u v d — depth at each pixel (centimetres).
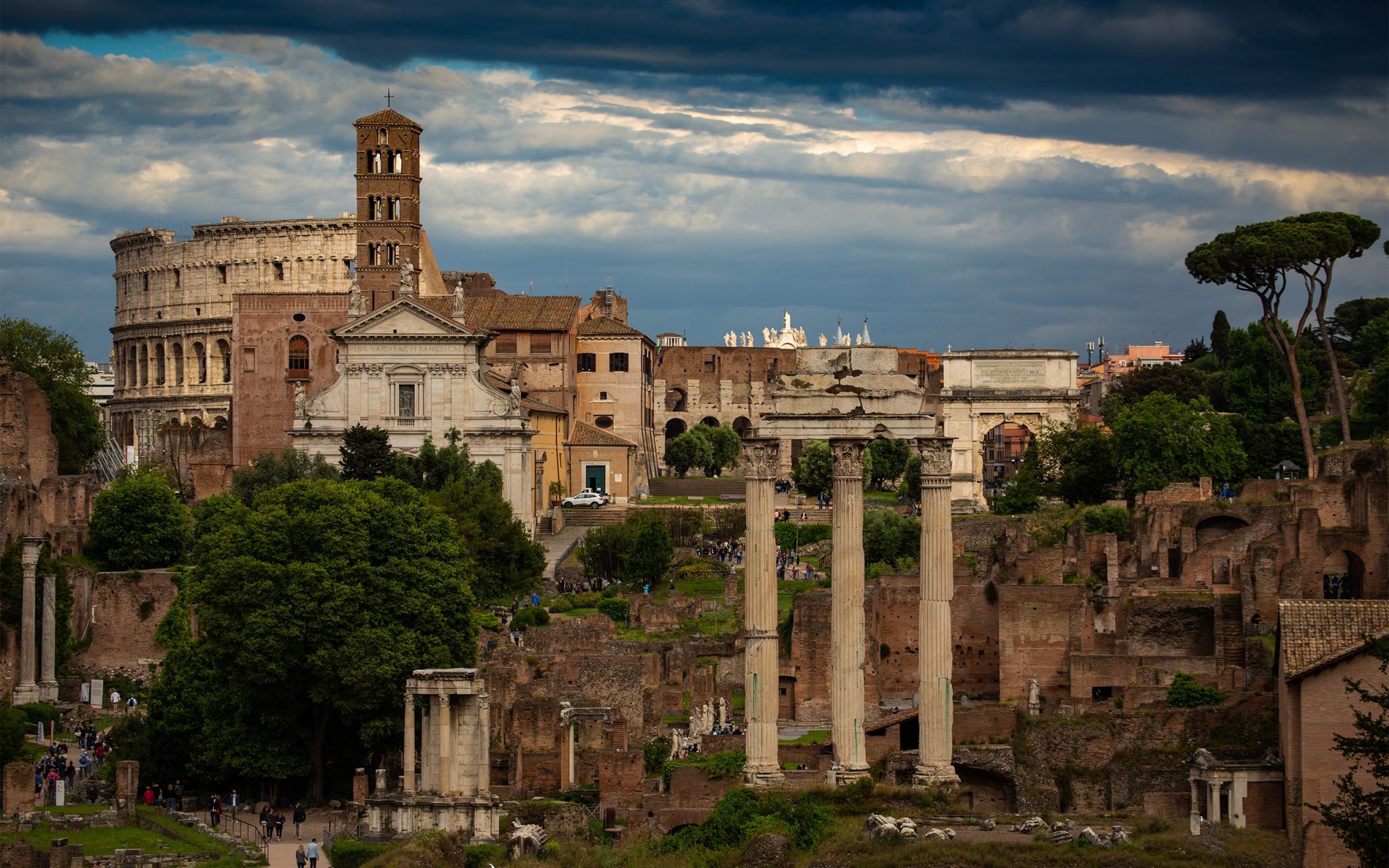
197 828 17250
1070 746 17662
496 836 15475
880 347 13838
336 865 15475
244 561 19300
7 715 19438
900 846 12675
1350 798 13512
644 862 13712
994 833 13012
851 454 13625
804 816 13312
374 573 19538
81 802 18200
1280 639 15688
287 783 19525
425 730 16000
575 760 17912
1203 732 17488
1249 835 13888
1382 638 13100
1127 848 12838
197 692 19338
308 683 19200
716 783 16475
